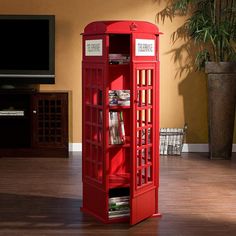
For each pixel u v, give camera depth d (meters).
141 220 4.80
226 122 6.77
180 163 6.63
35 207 5.11
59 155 6.88
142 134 4.79
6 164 6.54
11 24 6.91
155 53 4.79
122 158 4.89
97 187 4.82
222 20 6.91
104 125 4.68
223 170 6.32
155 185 4.91
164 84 7.17
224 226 4.72
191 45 7.12
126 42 4.92
